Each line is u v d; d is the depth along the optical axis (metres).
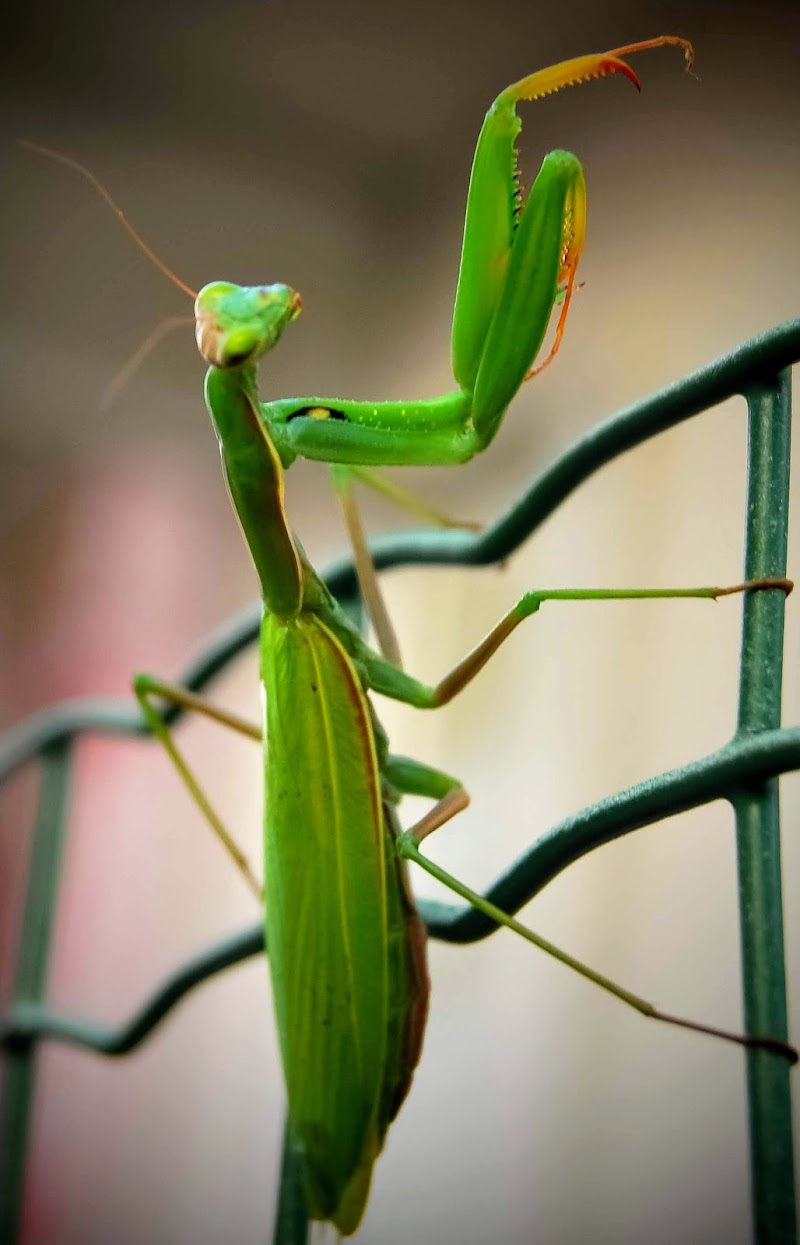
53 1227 0.50
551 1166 0.39
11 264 0.49
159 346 0.51
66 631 0.54
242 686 0.55
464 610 0.45
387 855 0.26
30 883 0.30
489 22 0.39
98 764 0.55
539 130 0.40
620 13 0.37
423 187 0.45
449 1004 0.44
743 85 0.36
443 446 0.27
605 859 0.39
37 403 0.53
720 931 0.35
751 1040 0.23
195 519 0.55
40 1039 0.30
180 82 0.43
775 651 0.23
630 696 0.39
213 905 0.53
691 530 0.37
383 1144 0.26
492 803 0.43
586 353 0.40
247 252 0.48
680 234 0.37
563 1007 0.40
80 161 0.46
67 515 0.55
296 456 0.27
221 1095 0.50
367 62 0.41
